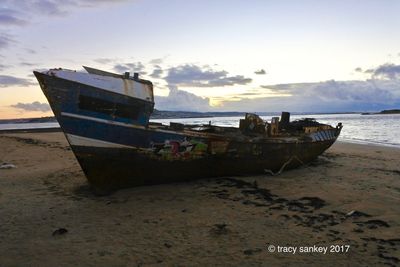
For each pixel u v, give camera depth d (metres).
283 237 5.29
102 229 5.66
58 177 9.64
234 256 4.66
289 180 9.23
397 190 8.08
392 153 15.76
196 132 8.62
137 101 7.66
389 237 5.23
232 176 9.48
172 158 8.20
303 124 13.63
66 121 7.08
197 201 7.21
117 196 7.61
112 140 7.52
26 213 6.48
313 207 6.79
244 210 6.60
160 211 6.57
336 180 9.26
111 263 4.47
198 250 4.85
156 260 4.55
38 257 4.64
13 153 14.67
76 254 4.73
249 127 11.26
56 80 6.88
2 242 5.13
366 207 6.68
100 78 7.31
